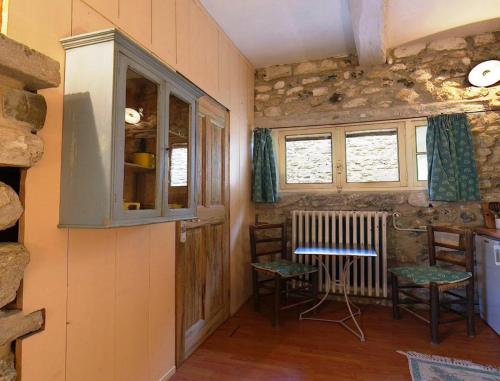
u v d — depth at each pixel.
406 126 3.16
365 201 3.22
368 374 1.91
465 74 2.95
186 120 1.75
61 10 1.23
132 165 1.33
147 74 1.37
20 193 1.10
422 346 2.25
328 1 2.41
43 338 1.16
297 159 3.54
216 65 2.67
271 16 2.60
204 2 2.39
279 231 3.48
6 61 0.94
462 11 2.56
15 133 1.02
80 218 1.19
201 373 1.97
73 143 1.22
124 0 1.58
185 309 2.14
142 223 1.33
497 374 1.89
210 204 2.56
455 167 2.84
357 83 3.29
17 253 1.03
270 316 2.86
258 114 3.61
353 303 3.15
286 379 1.88
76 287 1.30
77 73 1.22
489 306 2.55
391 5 2.46
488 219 2.78
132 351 1.63
